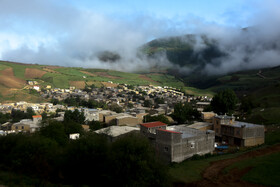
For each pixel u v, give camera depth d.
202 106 161.50
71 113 115.94
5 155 38.78
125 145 35.94
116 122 103.69
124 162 33.88
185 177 40.38
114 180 33.53
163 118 95.88
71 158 35.00
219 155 55.16
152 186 33.59
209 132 57.91
